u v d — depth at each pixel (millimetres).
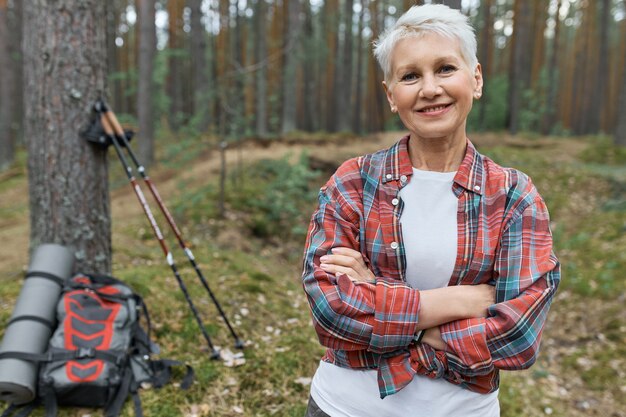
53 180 3320
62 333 2615
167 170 9484
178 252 5324
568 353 4617
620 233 7160
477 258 1115
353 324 1092
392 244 1151
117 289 2904
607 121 26531
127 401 2662
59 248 3018
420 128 1131
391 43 1146
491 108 19859
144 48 10398
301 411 2719
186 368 2969
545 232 1135
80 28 3262
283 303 4188
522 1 17266
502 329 1058
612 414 3676
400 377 1121
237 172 8953
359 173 1233
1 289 3766
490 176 1162
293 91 16578
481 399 1171
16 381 2398
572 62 27062
